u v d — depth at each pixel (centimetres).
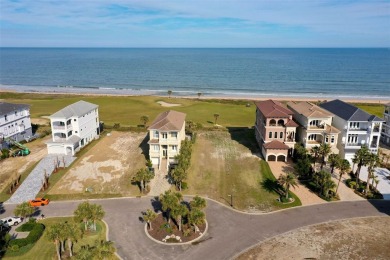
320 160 7538
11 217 5238
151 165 7356
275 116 7769
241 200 6050
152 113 12825
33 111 12888
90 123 9106
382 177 6938
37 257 4428
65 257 4412
